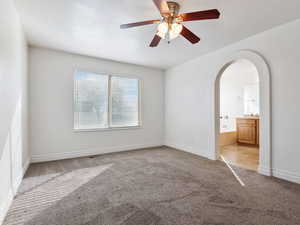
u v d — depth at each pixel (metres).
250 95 5.77
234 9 2.06
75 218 1.54
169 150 4.32
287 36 2.38
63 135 3.55
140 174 2.64
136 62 4.27
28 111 3.14
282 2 1.93
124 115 4.39
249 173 2.68
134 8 2.05
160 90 4.96
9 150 1.79
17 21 2.14
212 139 3.50
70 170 2.81
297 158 2.30
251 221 1.50
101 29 2.58
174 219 1.53
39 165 3.07
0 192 1.48
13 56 1.97
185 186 2.21
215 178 2.48
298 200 1.85
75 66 3.68
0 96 1.50
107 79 4.12
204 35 2.77
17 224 1.46
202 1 1.91
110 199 1.88
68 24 2.44
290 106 2.36
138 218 1.54
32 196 1.94
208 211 1.65
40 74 3.31
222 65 3.31
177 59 4.03
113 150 4.16
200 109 3.81
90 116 3.92
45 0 1.90
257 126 4.86
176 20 1.88
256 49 2.74
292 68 2.34
